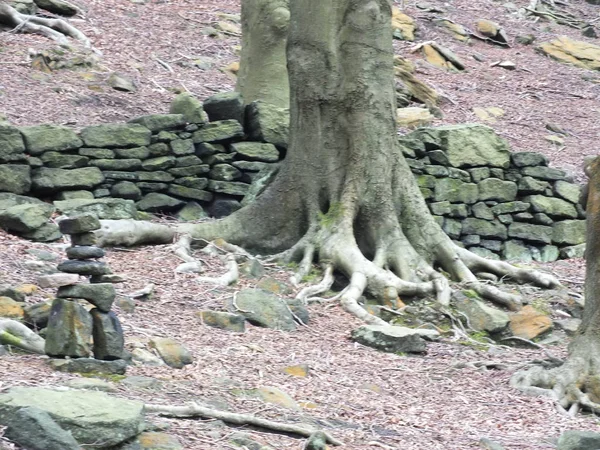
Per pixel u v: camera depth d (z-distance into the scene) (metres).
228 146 13.51
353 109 12.10
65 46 17.09
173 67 18.36
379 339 9.88
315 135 12.20
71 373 7.13
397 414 7.81
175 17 20.94
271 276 11.35
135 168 12.95
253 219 12.25
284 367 8.55
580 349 9.23
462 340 10.73
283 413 7.20
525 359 10.18
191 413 6.57
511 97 21.08
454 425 7.71
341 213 11.84
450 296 11.34
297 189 12.20
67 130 12.54
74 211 11.83
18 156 12.12
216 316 9.59
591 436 6.83
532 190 14.79
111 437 5.59
